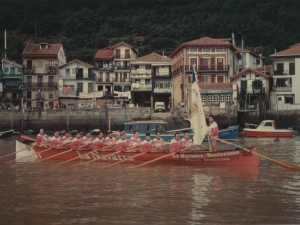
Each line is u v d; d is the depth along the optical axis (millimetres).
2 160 37031
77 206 19047
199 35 148875
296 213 17641
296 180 24906
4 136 68625
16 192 22188
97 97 97812
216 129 32250
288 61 88188
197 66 90250
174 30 151875
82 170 30094
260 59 121938
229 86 85562
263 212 17812
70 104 102438
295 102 87625
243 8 163750
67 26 154250
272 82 91062
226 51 90438
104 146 35188
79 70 102938
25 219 17109
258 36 146500
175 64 99250
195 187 23078
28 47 103500
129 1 181875
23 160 36562
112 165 32344
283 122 81938
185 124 76812
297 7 162750
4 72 101188
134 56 108875
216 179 25422
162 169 29672
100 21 161500
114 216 17406
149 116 81000
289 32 147500
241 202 19531
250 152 30141
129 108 82125
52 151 36250
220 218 17016
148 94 105312
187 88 86125
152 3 181375
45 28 157750
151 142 32688
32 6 169625
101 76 103375
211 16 160500
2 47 139250
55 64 101812
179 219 16906
